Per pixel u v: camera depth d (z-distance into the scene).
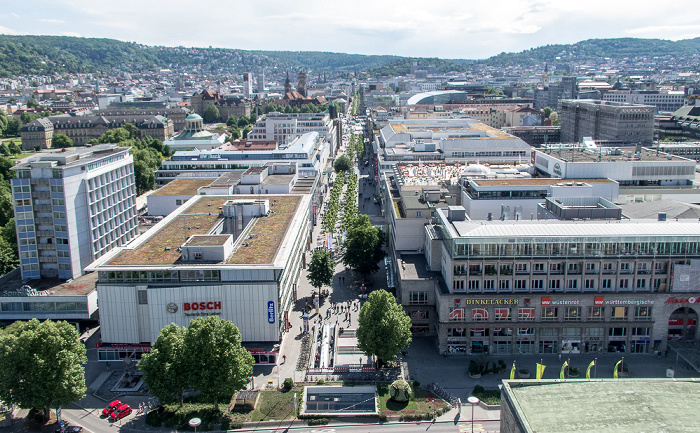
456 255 156.88
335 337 170.25
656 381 109.56
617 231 159.00
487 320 159.50
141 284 155.12
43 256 193.12
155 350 131.62
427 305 171.88
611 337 160.38
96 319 182.25
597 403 101.75
